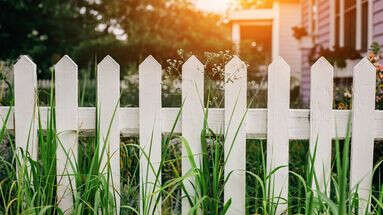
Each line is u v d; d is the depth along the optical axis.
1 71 3.09
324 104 2.56
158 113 2.57
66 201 2.60
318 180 2.57
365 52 8.05
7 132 2.65
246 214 2.58
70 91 2.58
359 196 2.58
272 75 2.55
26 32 15.81
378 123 2.57
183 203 2.58
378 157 3.24
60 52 17.03
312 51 11.25
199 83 2.55
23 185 2.37
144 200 2.31
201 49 15.10
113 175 2.59
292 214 2.71
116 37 14.24
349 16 9.18
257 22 18.62
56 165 2.58
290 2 17.72
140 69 2.55
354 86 2.55
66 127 2.59
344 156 2.10
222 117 2.61
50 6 16.06
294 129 2.58
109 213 2.40
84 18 17.56
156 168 2.58
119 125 2.60
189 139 2.59
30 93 2.59
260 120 2.58
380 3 6.98
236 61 2.55
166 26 16.66
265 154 3.25
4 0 14.11
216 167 2.36
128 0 16.41
